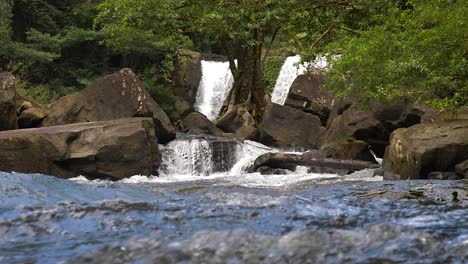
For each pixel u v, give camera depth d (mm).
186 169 16219
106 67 30703
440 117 14352
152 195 7691
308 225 5020
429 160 11867
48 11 28969
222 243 3500
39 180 8164
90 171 14109
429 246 3533
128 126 14875
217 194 8094
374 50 12758
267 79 29969
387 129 17219
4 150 13570
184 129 21938
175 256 3277
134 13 21281
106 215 5012
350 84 14836
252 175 14664
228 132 22859
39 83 26812
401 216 5660
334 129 18609
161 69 30312
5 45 24078
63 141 13961
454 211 6062
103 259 3273
